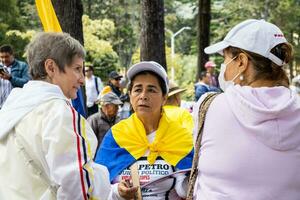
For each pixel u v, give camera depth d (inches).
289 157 87.1
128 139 125.6
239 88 90.6
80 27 278.2
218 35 1508.4
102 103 274.8
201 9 669.9
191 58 1626.5
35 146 93.4
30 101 96.7
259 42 90.6
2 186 94.1
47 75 99.7
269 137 86.3
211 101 94.1
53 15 164.2
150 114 125.0
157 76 125.5
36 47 99.9
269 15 1400.1
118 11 1513.3
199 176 94.2
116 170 124.0
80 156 91.7
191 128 141.1
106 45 1210.6
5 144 97.0
